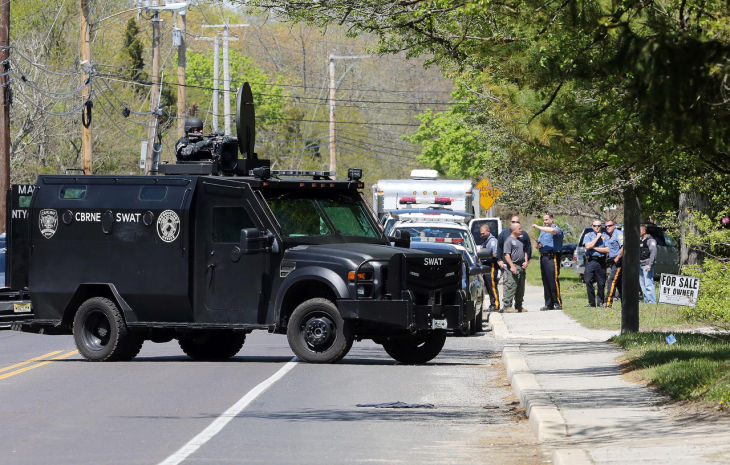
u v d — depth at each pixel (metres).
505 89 45.62
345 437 39.81
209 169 66.75
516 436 40.06
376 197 122.44
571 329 85.81
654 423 39.22
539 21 41.47
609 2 37.25
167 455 36.31
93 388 53.91
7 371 61.50
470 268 88.31
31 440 39.41
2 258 96.31
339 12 55.09
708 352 57.59
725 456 32.06
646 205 104.62
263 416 44.78
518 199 138.50
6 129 130.25
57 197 67.56
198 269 64.81
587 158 52.06
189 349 69.75
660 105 30.44
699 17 36.75
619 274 105.62
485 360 68.25
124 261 65.88
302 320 62.69
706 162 47.66
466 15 49.31
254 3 56.44
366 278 61.56
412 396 51.03
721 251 83.81
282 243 63.06
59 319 68.06
